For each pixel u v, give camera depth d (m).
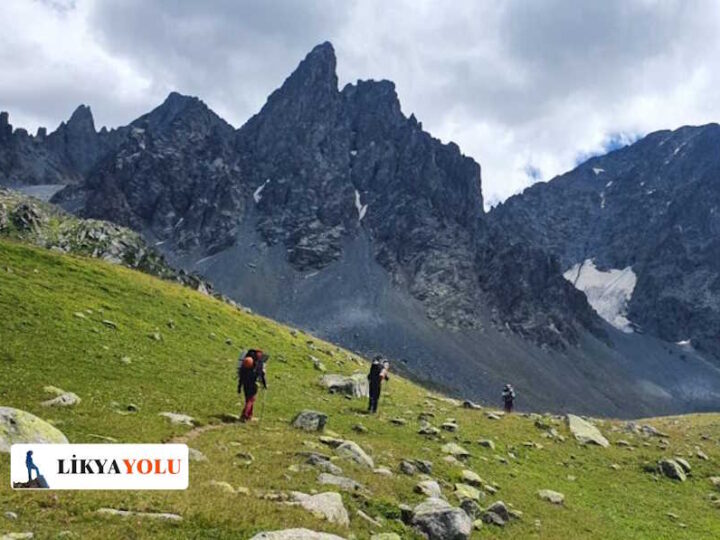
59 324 39.59
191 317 57.50
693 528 29.17
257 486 18.30
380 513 18.77
